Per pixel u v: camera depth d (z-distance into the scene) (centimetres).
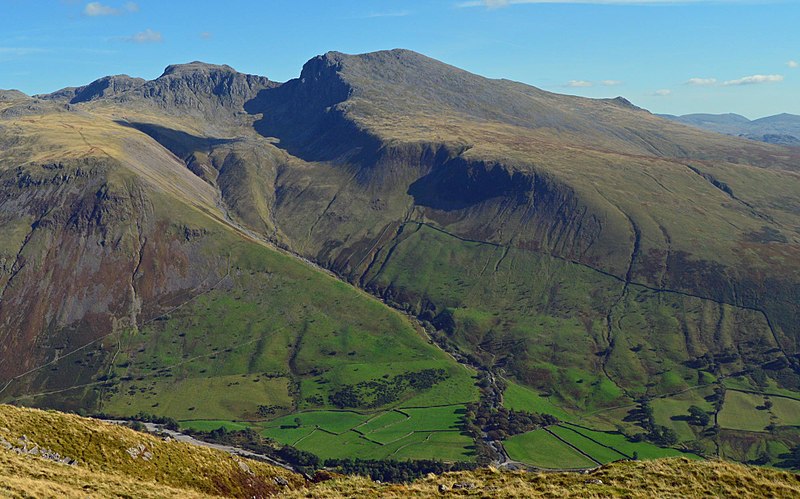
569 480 5181
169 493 5450
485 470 5647
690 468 5341
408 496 4916
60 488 4719
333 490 5238
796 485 5150
